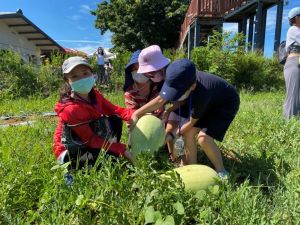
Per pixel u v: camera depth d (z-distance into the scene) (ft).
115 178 4.98
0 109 14.75
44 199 4.38
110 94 21.58
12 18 34.81
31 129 8.50
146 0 59.67
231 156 6.94
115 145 5.83
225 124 5.92
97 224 4.26
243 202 4.34
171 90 5.39
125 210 4.27
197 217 4.19
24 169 5.22
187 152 6.08
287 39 9.72
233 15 28.48
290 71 9.59
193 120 5.82
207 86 5.71
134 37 61.72
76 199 4.35
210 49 24.57
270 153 6.49
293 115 9.58
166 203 4.08
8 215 4.22
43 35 40.01
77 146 5.69
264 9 27.99
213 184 4.75
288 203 4.49
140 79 6.78
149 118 6.12
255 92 22.39
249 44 26.91
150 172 4.67
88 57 27.78
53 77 23.26
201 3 28.02
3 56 22.65
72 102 5.71
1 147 6.23
